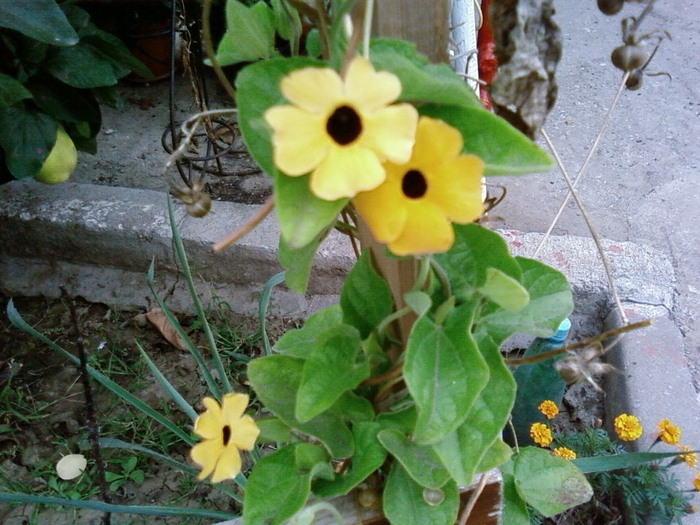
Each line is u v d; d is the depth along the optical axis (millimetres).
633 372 696
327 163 175
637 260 817
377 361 307
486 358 275
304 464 302
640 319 753
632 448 643
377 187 193
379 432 291
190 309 889
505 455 303
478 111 208
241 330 861
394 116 177
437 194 196
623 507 627
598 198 980
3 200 935
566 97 1195
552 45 232
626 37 314
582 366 302
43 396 792
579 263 812
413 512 300
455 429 247
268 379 316
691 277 855
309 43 260
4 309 906
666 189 995
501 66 235
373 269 296
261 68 206
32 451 739
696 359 752
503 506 367
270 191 985
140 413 769
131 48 1195
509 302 245
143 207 926
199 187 273
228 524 371
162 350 848
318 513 332
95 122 851
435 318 263
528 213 955
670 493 585
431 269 261
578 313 812
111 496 695
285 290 901
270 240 875
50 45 779
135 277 932
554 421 724
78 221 904
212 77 1226
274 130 175
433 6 231
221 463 274
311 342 345
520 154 206
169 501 690
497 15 227
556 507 368
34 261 958
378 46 208
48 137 787
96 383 806
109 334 869
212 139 970
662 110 1157
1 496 463
